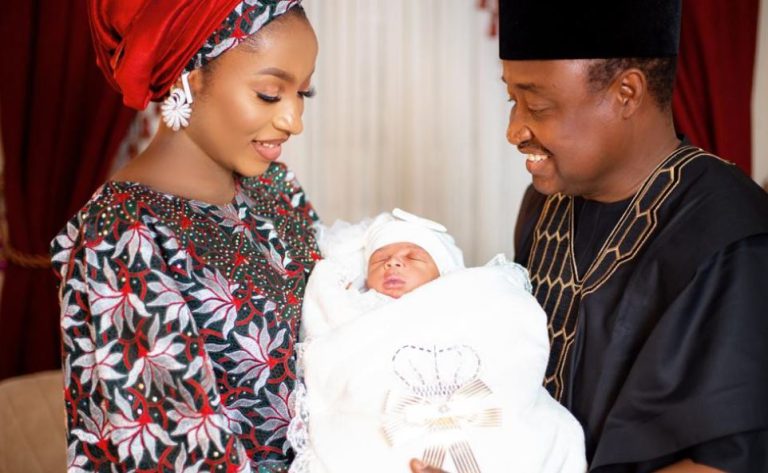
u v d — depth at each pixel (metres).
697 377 1.43
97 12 1.60
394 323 1.68
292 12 1.59
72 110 3.52
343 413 1.64
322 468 1.60
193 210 1.64
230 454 1.53
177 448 1.53
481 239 3.76
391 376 1.63
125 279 1.53
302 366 1.72
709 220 1.51
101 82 3.48
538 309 1.70
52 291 3.63
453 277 1.72
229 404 1.63
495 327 1.67
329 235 1.97
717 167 1.58
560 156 1.58
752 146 3.59
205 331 1.59
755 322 1.43
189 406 1.52
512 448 1.57
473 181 3.72
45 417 2.55
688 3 3.42
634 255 1.61
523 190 3.76
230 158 1.64
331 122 3.65
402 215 1.94
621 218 1.65
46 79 3.50
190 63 1.58
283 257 1.78
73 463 1.61
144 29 1.53
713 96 3.44
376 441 1.58
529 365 1.64
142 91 1.59
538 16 1.52
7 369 3.63
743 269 1.46
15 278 3.61
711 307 1.46
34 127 3.54
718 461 1.41
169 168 1.67
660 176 1.60
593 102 1.54
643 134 1.60
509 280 1.75
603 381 1.58
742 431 1.39
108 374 1.52
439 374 1.62
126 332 1.52
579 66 1.51
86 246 1.55
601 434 1.57
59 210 3.61
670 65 1.58
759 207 1.52
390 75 3.64
